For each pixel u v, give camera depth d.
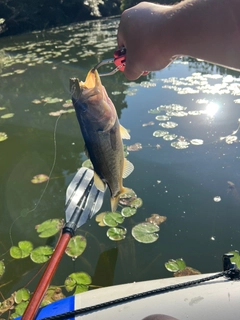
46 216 1.18
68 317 0.61
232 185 1.24
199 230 1.08
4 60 3.20
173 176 1.32
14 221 1.17
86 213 0.87
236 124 1.63
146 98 2.05
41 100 2.20
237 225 1.08
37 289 0.59
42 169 1.46
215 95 2.01
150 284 0.73
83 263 0.99
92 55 3.21
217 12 0.44
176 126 1.67
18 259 1.01
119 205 1.19
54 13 5.02
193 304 0.63
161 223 1.11
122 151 0.57
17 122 1.90
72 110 2.03
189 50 0.47
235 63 0.45
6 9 4.62
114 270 0.96
